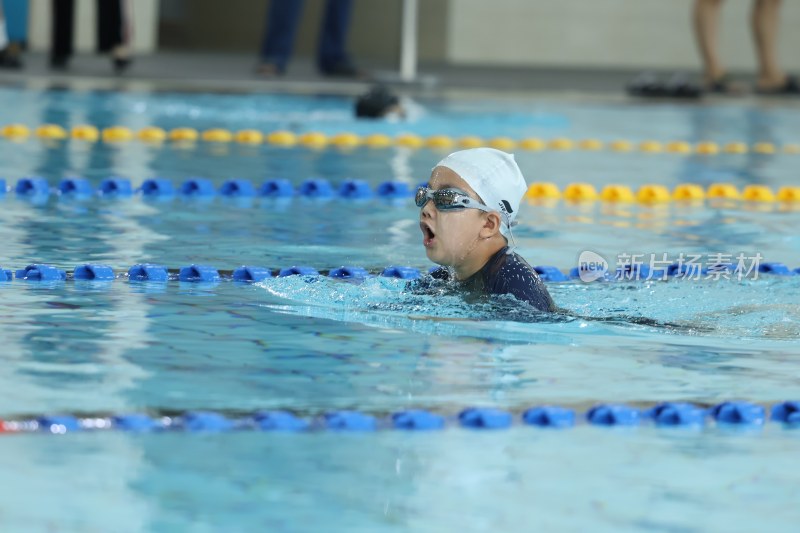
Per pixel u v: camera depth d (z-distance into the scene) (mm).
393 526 7230
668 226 19172
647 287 14273
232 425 8883
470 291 12758
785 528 7422
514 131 33188
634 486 8039
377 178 23375
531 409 9430
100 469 7941
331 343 11211
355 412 9234
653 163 27859
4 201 18969
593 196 22500
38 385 9570
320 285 13609
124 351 10672
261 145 28016
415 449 8578
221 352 10758
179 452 8312
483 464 8344
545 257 16141
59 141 26875
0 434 8477
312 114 34375
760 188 23203
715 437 9125
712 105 42594
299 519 7277
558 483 8055
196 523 7164
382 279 13852
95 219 17766
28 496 7469
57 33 43219
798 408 9727
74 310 12133
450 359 10844
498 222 12453
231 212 19000
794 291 14297
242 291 13344
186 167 23766
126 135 28234
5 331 11172
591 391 10102
